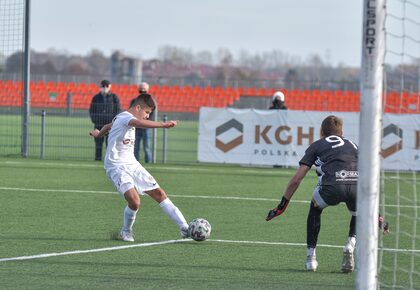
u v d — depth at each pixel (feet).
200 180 152.76
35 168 167.22
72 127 254.47
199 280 67.05
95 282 65.10
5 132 243.81
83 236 87.97
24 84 195.83
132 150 86.17
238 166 186.50
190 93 410.52
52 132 254.06
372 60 50.49
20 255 75.82
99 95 184.75
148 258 76.33
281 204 71.61
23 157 195.21
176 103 406.82
